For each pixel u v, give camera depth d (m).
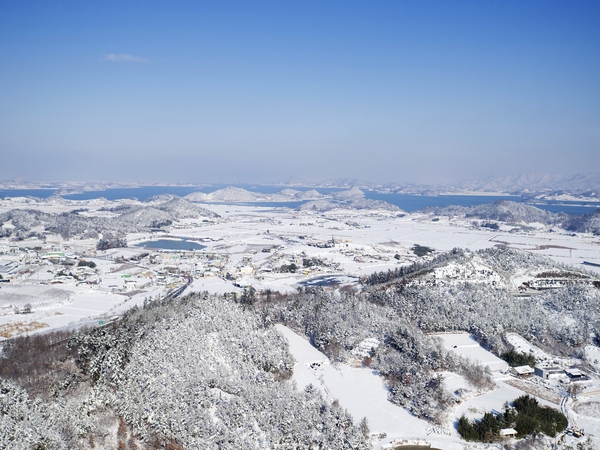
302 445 153.00
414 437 159.50
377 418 171.00
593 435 161.62
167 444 154.00
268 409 165.00
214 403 168.62
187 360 191.38
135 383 181.00
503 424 162.50
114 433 161.38
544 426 163.50
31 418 155.88
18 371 193.88
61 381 188.75
